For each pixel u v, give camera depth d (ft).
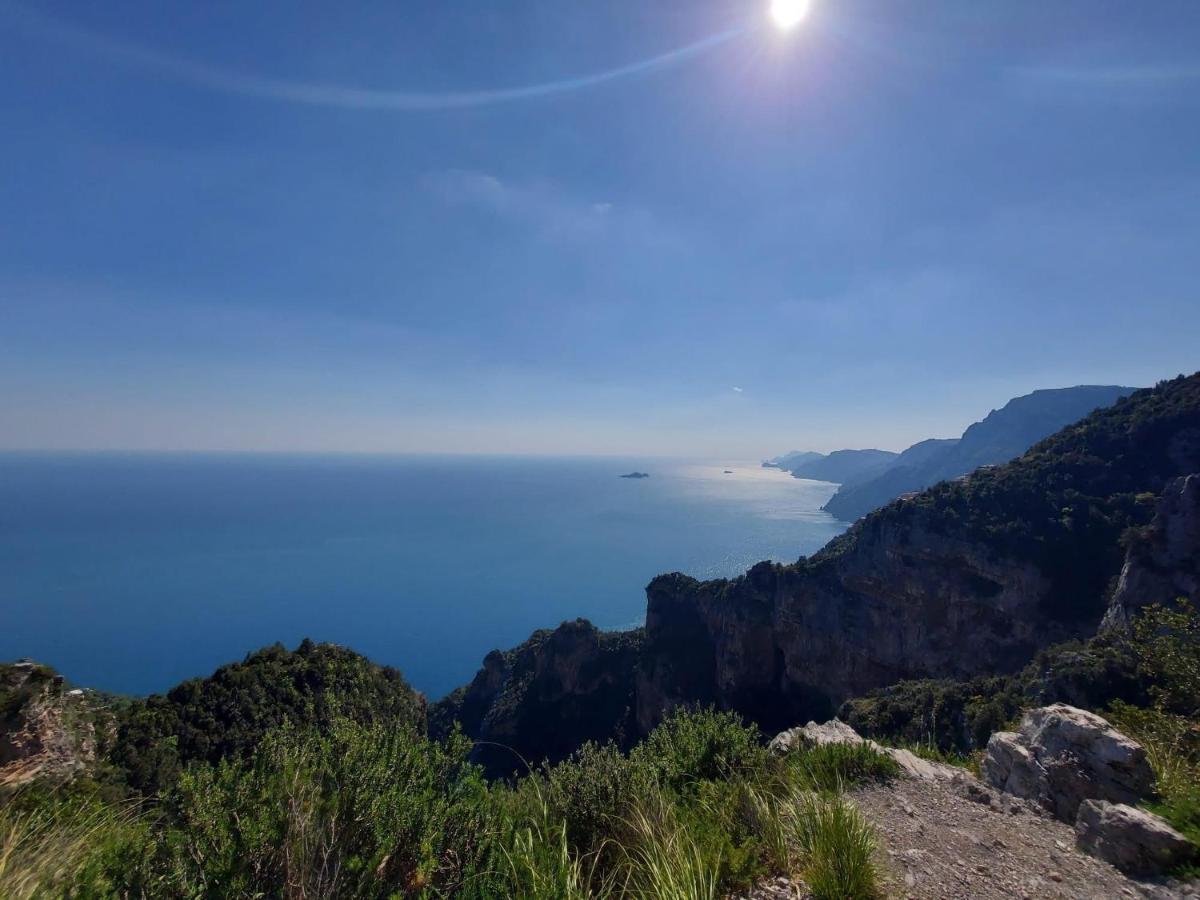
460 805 10.98
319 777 10.37
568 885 9.74
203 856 8.53
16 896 10.06
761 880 12.49
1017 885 13.42
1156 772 18.45
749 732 21.29
